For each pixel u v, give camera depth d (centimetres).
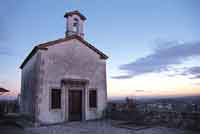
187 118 1065
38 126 1152
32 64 1398
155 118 1228
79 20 1516
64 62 1334
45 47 1262
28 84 1474
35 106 1191
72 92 1352
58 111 1263
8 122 1335
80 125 1173
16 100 1898
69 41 1380
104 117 1468
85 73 1422
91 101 1425
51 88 1254
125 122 1288
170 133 933
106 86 1520
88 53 1465
